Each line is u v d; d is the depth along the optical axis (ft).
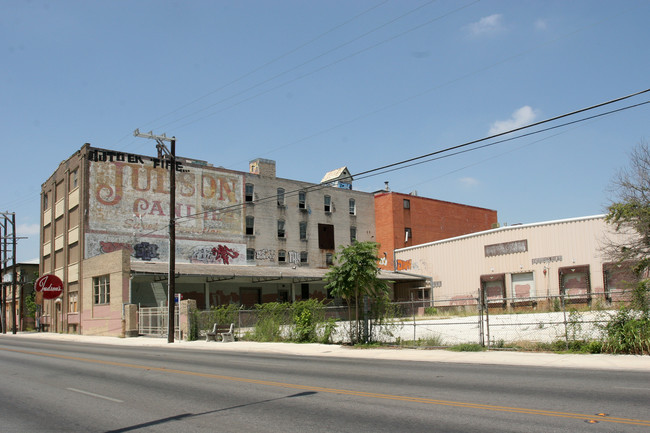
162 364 54.49
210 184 170.30
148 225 155.94
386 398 31.76
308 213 193.36
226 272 148.77
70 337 129.49
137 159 156.46
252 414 28.27
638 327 51.88
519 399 30.30
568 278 134.21
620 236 123.13
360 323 75.00
